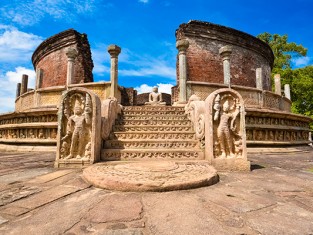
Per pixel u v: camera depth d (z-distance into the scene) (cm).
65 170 428
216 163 452
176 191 284
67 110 474
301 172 441
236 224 186
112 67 955
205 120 490
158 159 500
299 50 2536
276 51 2619
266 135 948
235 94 474
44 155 734
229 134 462
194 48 1532
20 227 179
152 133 589
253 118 947
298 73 2123
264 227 180
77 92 478
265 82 1864
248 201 248
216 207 227
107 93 957
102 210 217
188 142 548
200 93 978
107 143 547
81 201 245
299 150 1002
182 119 713
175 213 210
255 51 1764
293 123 1153
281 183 339
